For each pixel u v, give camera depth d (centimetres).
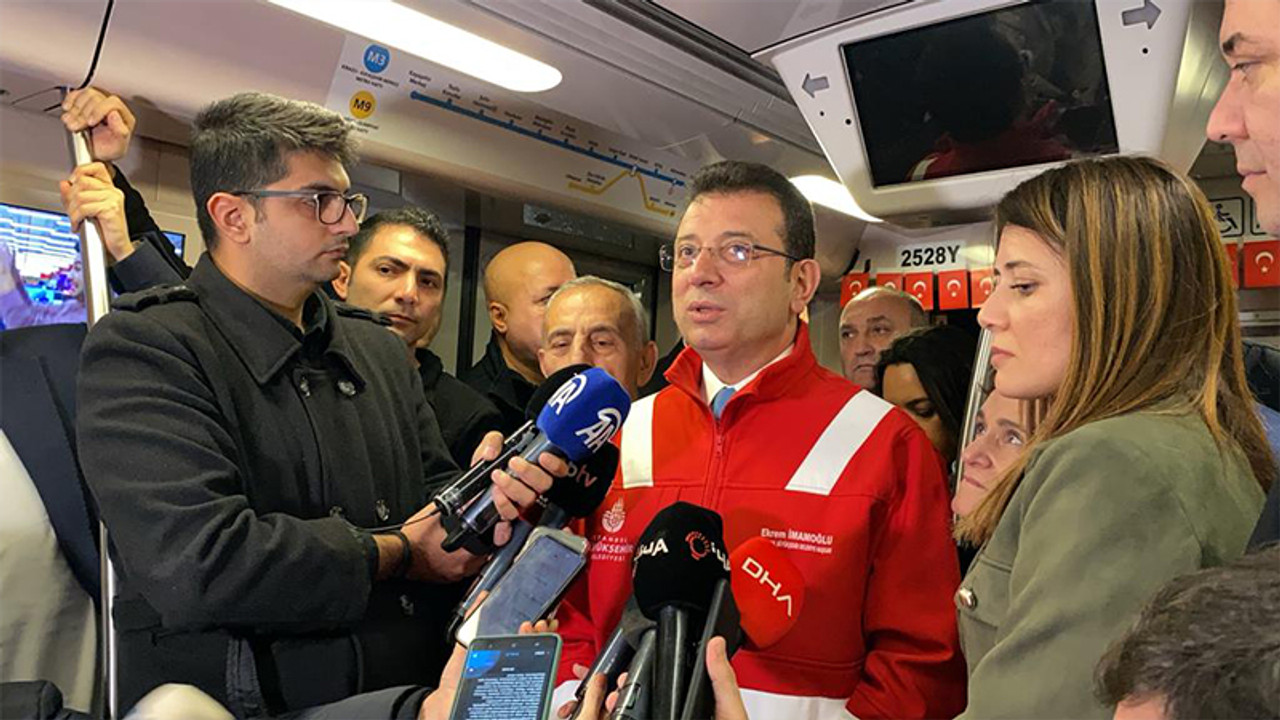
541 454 140
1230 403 116
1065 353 123
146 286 193
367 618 159
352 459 163
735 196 163
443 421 233
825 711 148
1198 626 62
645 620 112
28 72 198
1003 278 129
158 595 140
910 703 145
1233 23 120
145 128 220
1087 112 188
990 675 105
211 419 147
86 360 148
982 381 184
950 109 204
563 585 135
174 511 137
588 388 140
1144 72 179
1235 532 103
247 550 138
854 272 248
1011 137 199
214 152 162
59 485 175
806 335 169
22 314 211
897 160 215
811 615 150
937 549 153
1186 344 115
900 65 205
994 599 117
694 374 172
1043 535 107
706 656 102
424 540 160
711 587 110
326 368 168
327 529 147
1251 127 121
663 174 273
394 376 182
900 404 203
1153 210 117
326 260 164
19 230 210
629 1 217
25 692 148
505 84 241
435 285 240
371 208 259
